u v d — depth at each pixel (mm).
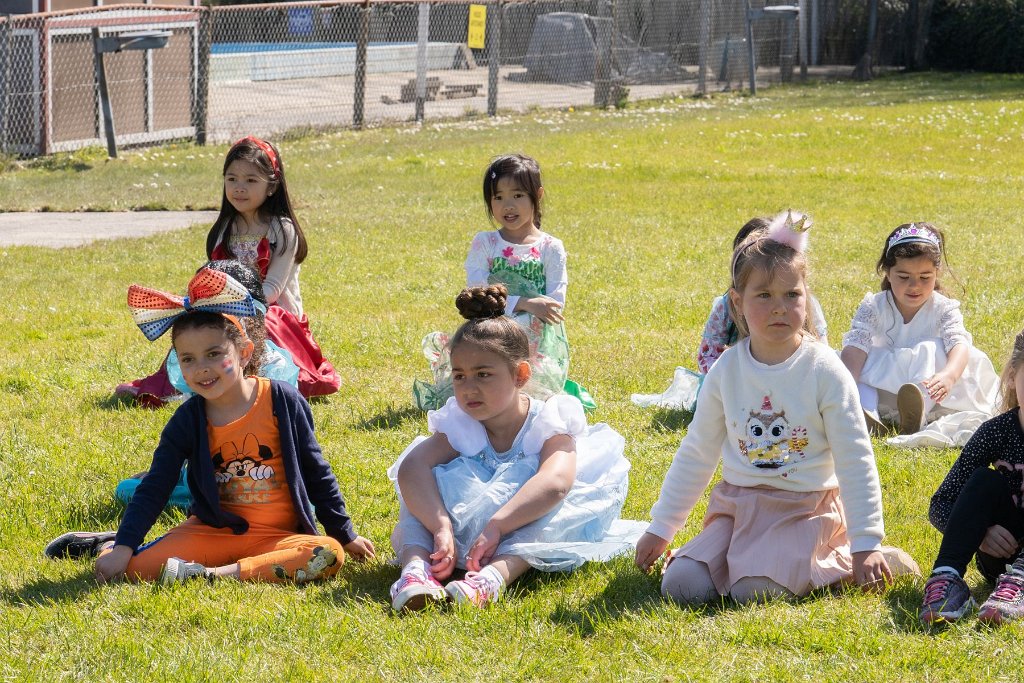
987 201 12680
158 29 18219
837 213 12023
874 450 5070
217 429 3732
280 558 3607
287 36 30344
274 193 5836
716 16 28922
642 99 25516
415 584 3324
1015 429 3598
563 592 3531
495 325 3842
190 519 3834
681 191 13609
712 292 8477
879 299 5762
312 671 2930
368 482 4621
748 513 3535
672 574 3479
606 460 4020
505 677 2914
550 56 28953
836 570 3500
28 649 3043
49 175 15375
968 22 32156
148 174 15508
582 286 8672
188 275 9180
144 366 6438
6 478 4605
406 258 9852
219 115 21750
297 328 5879
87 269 9422
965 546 3367
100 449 4996
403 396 5895
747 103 24156
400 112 23125
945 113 20469
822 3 32875
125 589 3439
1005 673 2885
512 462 3838
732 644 3082
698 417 3672
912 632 3131
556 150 17172
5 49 16281
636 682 2873
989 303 7695
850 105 22812
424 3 21641
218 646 3082
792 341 3527
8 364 6449
